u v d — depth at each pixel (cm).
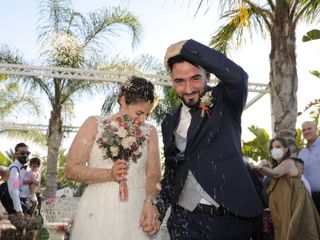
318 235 498
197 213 237
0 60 1430
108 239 277
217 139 236
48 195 1431
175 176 250
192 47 229
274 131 744
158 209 271
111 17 1428
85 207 286
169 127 255
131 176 284
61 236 634
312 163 681
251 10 888
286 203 489
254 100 982
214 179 231
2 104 1925
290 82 738
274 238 510
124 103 290
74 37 1402
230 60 229
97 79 882
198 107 241
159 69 1453
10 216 628
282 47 746
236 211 227
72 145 279
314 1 773
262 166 488
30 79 1447
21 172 745
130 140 278
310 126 691
